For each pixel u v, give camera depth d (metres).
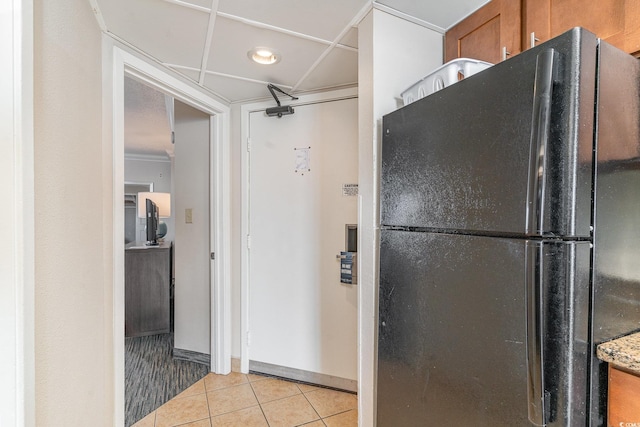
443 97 1.01
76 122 1.20
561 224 0.70
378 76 1.41
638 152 0.84
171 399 2.16
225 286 2.51
